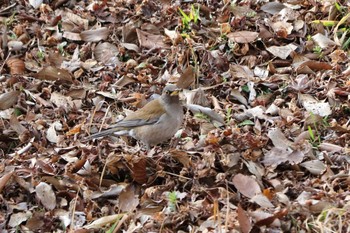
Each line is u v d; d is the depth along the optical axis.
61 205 10.27
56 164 10.98
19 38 14.40
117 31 14.24
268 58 13.25
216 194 10.06
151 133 10.91
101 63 13.72
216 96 12.62
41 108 12.77
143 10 14.45
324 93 12.16
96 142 11.57
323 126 11.48
